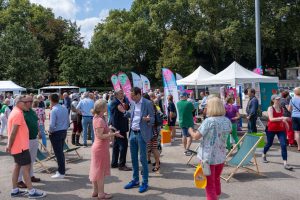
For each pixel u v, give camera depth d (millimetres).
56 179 7977
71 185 7484
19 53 42281
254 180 7562
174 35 46125
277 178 7699
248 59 51812
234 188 6996
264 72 57438
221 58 49250
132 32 50000
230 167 8758
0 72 42031
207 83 18312
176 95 15086
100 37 49719
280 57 54469
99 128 6352
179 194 6656
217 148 5176
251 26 44031
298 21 46531
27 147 6656
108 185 7391
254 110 12039
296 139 10695
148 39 50469
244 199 6297
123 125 8672
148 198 6461
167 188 7070
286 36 46500
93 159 6453
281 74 54031
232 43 42844
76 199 6543
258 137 7965
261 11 44812
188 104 10383
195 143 12531
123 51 49812
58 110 7898
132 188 7129
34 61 42875
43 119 11414
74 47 45188
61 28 62625
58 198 6621
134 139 7094
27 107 7426
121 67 48312
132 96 7062
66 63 44969
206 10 45031
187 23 48719
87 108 12203
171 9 47188
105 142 6469
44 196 6703
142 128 6926
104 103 6453
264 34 43969
